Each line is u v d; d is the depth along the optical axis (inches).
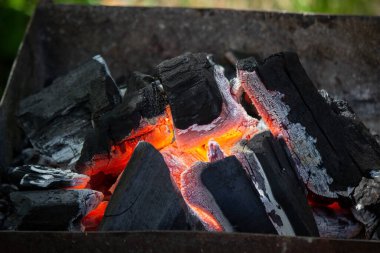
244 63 25.0
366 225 24.1
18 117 28.2
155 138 25.1
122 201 22.1
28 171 24.9
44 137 27.6
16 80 29.3
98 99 26.9
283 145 24.4
